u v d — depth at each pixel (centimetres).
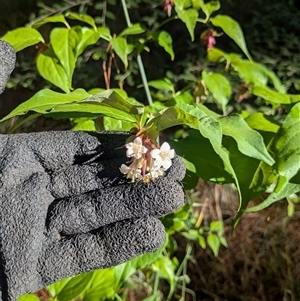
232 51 73
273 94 30
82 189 19
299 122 21
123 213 18
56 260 18
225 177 24
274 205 66
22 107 19
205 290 64
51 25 66
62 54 28
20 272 18
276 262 64
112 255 18
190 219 52
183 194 19
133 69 69
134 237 18
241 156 23
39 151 19
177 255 63
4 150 19
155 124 18
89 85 70
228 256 65
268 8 76
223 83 32
